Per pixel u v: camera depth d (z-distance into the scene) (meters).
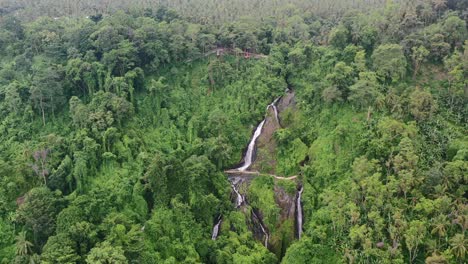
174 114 114.31
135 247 75.06
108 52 114.19
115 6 166.25
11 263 75.00
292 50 129.75
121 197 88.38
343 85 106.88
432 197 80.75
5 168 89.25
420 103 97.44
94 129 97.00
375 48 119.06
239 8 170.62
